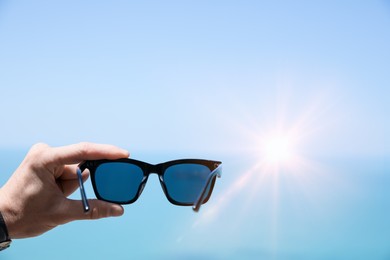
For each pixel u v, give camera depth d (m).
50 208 0.45
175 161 0.53
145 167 0.52
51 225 0.46
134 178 0.52
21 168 0.45
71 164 0.47
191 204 0.53
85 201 0.44
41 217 0.45
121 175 0.52
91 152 0.45
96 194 0.51
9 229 0.45
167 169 0.53
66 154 0.44
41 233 0.46
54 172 0.46
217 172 0.52
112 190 0.52
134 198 0.52
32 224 0.45
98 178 0.51
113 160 0.52
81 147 0.45
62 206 0.45
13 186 0.45
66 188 0.48
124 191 0.52
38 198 0.45
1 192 0.45
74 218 0.45
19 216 0.45
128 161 0.52
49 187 0.45
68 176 0.48
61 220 0.45
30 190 0.45
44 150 0.45
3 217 0.44
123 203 0.52
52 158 0.44
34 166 0.45
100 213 0.46
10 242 0.45
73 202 0.45
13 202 0.45
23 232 0.45
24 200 0.45
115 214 0.46
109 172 0.52
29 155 0.45
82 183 0.45
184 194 0.53
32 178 0.45
